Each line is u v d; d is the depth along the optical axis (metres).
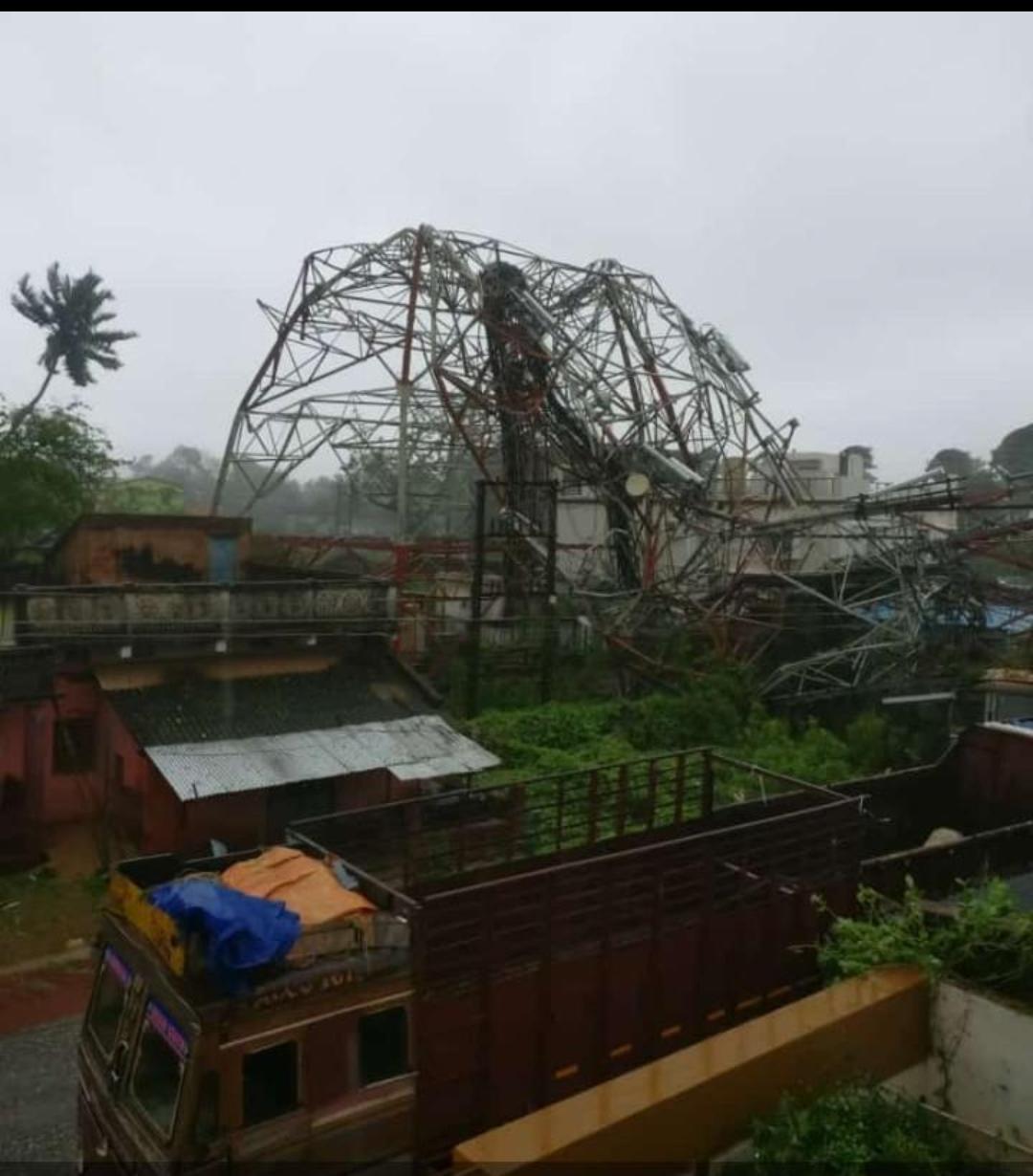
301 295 36.53
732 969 11.02
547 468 36.81
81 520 23.42
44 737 18.36
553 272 37.03
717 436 38.00
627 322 37.28
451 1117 8.62
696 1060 6.22
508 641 28.58
